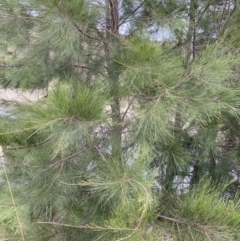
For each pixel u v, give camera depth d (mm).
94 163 1650
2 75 2236
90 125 1286
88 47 1659
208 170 1938
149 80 1289
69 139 1267
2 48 2033
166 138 1623
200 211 1164
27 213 1712
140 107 1417
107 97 1464
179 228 1201
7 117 1848
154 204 1260
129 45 1281
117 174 1373
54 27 1297
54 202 1749
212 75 1288
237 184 2037
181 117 1535
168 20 1536
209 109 1328
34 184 1685
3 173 1683
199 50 1732
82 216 1695
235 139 1977
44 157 1581
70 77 1769
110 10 1585
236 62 1408
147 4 1586
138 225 1075
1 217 1640
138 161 1396
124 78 1393
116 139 1618
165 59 1381
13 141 1407
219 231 1129
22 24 1519
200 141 1794
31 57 1880
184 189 1719
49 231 1756
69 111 1163
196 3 1638
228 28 1595
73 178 1660
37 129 1336
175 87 1302
